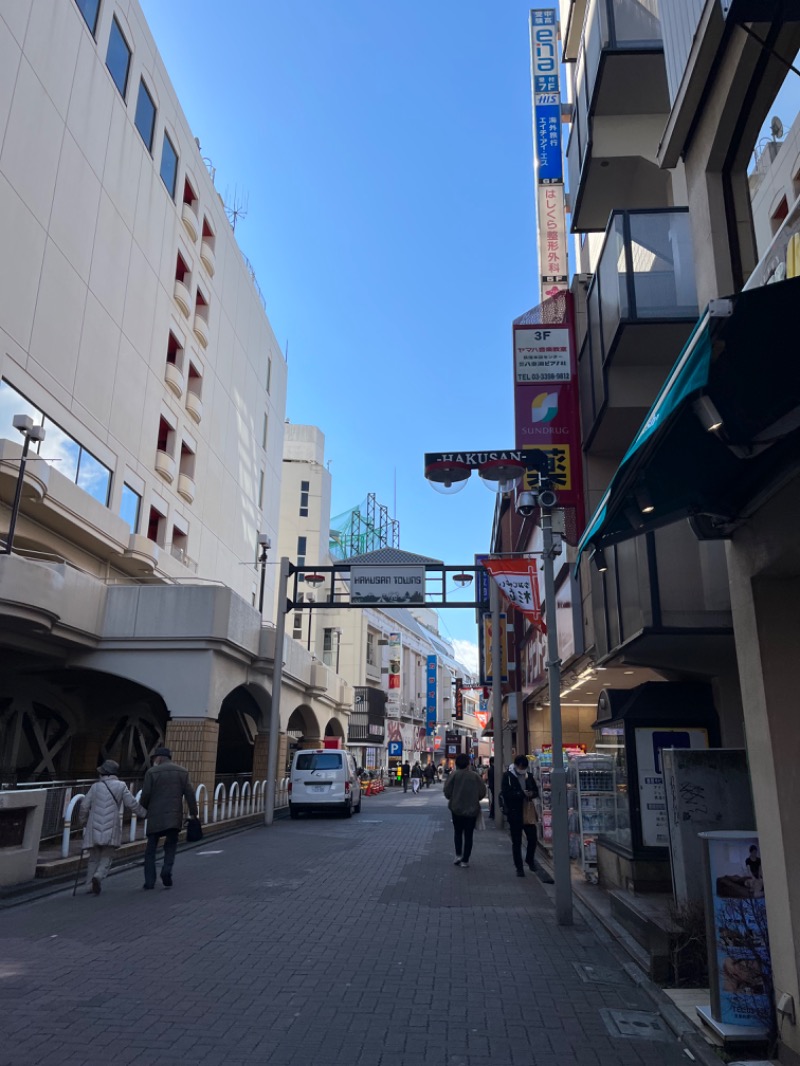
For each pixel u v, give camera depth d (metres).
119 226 24.22
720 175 6.08
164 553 26.41
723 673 8.95
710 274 5.94
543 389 12.84
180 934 7.60
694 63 5.88
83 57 22.06
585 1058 4.68
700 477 4.73
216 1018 5.23
